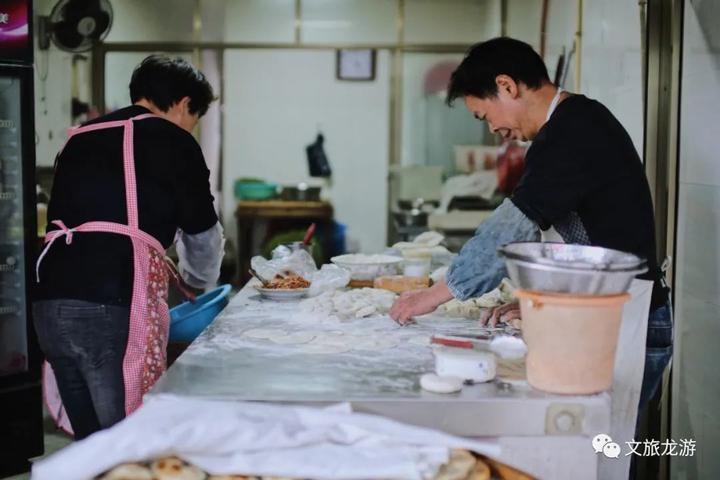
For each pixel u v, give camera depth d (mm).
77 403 2338
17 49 3164
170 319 2623
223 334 2039
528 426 1475
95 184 2266
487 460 1507
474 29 6855
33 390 3352
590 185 1844
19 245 3305
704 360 2482
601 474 1902
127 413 2221
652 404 2764
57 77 6270
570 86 4430
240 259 6754
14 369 3340
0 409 3262
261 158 7039
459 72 2016
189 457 1327
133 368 2225
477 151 6770
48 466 1261
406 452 1329
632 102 3107
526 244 1608
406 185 6855
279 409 1428
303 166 7055
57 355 2271
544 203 1811
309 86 6961
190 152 2365
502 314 2180
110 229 2238
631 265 1427
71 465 1257
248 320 2221
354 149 7023
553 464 1489
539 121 1993
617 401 1926
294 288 2549
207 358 1801
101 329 2215
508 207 1845
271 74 6941
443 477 1354
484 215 6480
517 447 1482
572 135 1853
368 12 6855
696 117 2523
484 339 1923
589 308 1450
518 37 6188
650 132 2762
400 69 6910
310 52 6926
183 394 1527
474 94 2002
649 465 2754
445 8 6840
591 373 1492
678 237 2688
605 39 3588
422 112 6941
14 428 3311
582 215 1918
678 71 2648
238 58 6914
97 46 6586
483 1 6809
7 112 3246
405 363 1754
